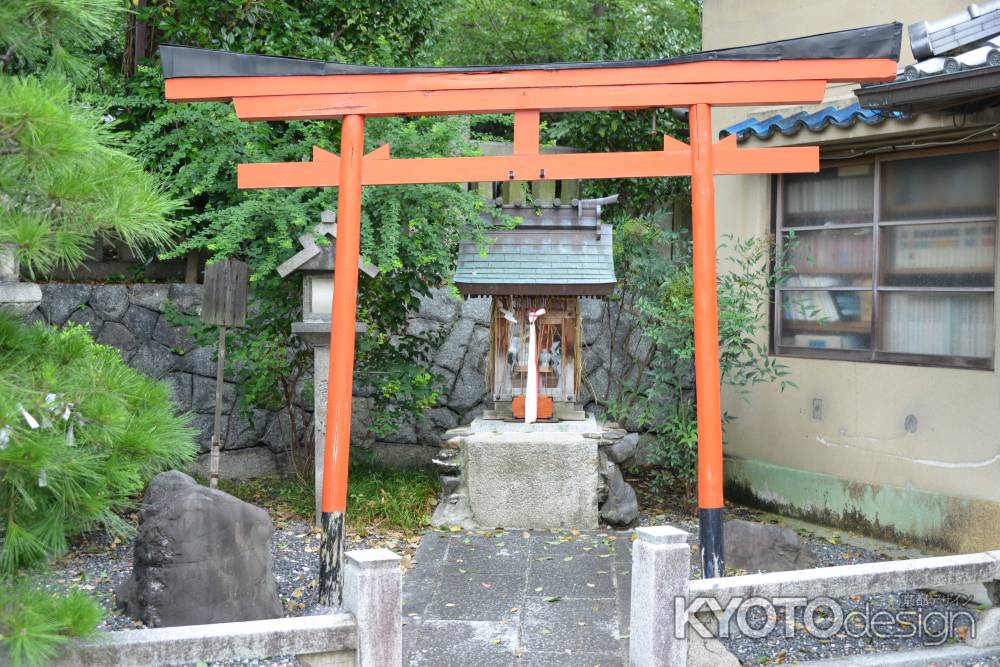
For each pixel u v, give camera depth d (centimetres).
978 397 552
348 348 457
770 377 671
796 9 681
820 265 660
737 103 451
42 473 249
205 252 802
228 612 438
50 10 282
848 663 395
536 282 617
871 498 612
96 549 559
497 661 407
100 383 295
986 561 406
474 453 630
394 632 329
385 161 462
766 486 695
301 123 690
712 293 450
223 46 713
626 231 729
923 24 481
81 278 777
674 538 357
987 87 418
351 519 630
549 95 455
